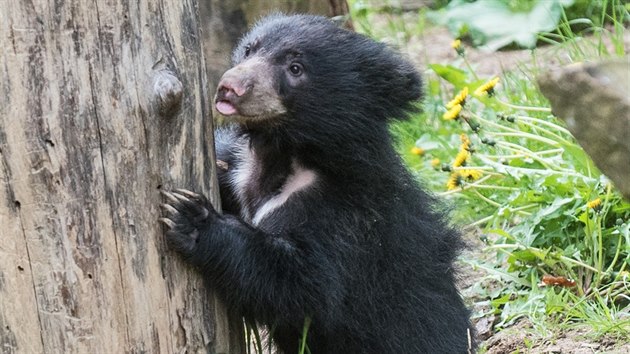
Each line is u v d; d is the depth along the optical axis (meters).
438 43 19.03
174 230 7.26
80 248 6.82
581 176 11.74
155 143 7.05
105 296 6.93
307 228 8.56
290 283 8.20
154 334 7.22
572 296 10.82
